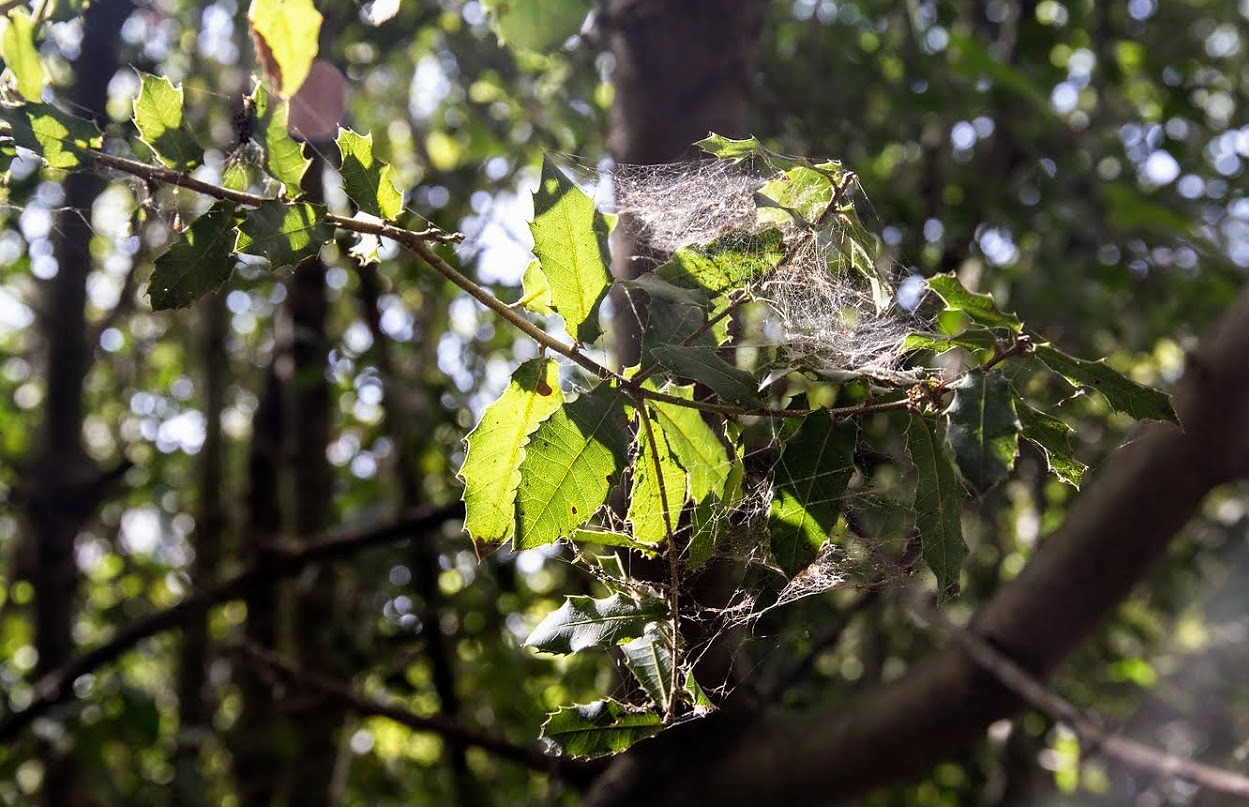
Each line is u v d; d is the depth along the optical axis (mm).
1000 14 3941
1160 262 3662
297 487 3482
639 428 1154
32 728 3156
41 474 3359
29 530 3689
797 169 1190
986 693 2271
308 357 3305
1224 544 4273
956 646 2340
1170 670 4680
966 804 3979
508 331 3453
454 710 3262
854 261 1195
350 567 3541
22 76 1226
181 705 3854
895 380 1119
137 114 1117
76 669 2982
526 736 3961
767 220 1210
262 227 1062
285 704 3004
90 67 2477
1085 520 2246
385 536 2879
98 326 3453
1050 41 3482
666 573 1234
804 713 2660
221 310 4316
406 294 3629
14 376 5379
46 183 2484
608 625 1142
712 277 1199
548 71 3291
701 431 1155
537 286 1151
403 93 3791
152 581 5230
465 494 1125
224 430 5137
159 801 3885
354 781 4336
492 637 3549
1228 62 4141
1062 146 3756
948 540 1025
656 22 2049
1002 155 3582
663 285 1131
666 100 2041
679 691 1147
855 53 3760
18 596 4891
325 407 3525
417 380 3240
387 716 2664
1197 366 2104
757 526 1273
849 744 2307
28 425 4875
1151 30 4066
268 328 4852
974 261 3463
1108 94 3949
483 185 3312
